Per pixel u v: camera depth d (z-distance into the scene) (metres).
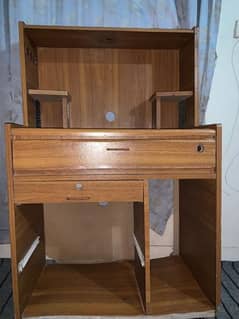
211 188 1.07
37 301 1.11
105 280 1.28
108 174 0.99
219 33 1.45
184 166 1.01
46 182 0.97
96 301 1.11
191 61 1.27
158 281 1.26
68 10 1.38
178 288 1.20
